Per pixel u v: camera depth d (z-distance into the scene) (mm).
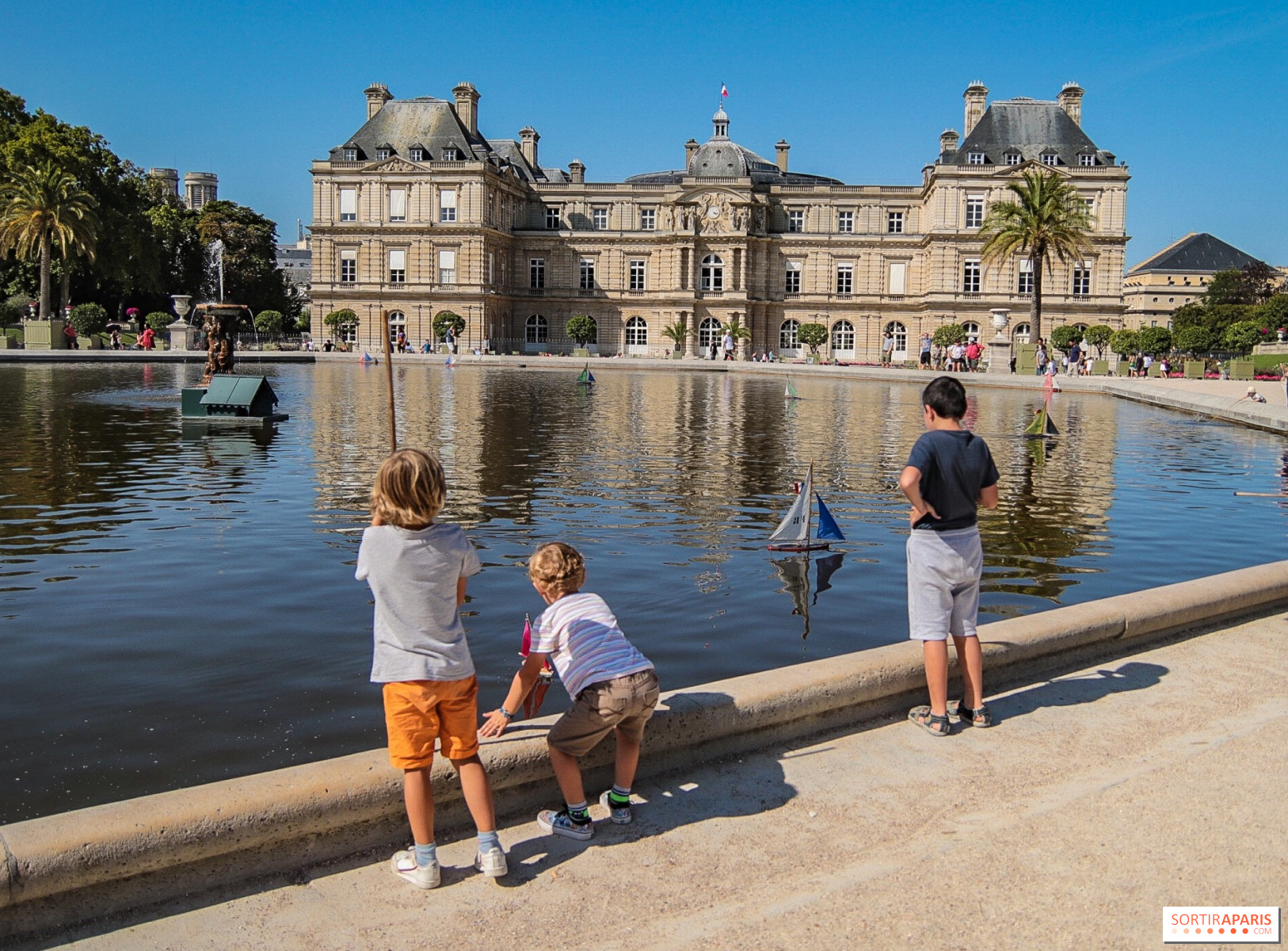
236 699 8055
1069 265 87375
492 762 5875
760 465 20922
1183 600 9078
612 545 13406
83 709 7824
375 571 5336
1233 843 5566
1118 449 25328
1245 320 110000
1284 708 7465
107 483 17438
